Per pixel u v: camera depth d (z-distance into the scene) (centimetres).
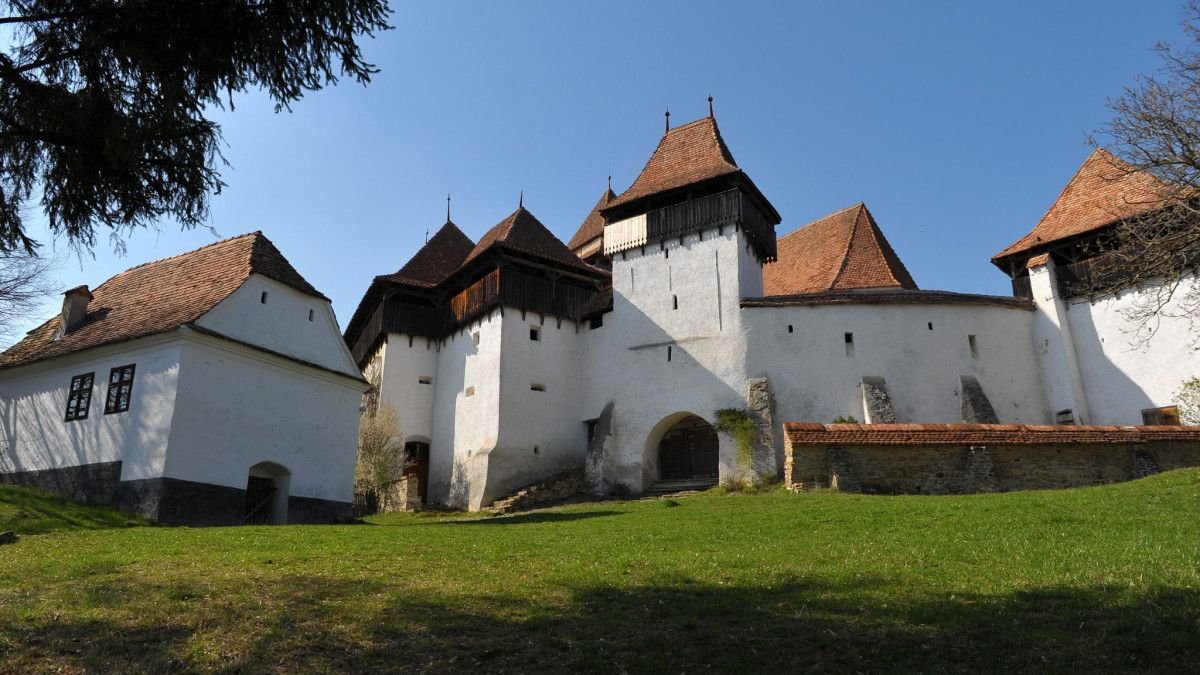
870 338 3066
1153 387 2831
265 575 1002
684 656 714
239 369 2050
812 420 2978
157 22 776
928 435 2216
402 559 1131
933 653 708
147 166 839
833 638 748
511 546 1267
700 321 3206
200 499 1884
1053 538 1160
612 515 1911
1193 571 900
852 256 3591
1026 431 2241
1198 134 1794
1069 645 713
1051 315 3095
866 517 1483
